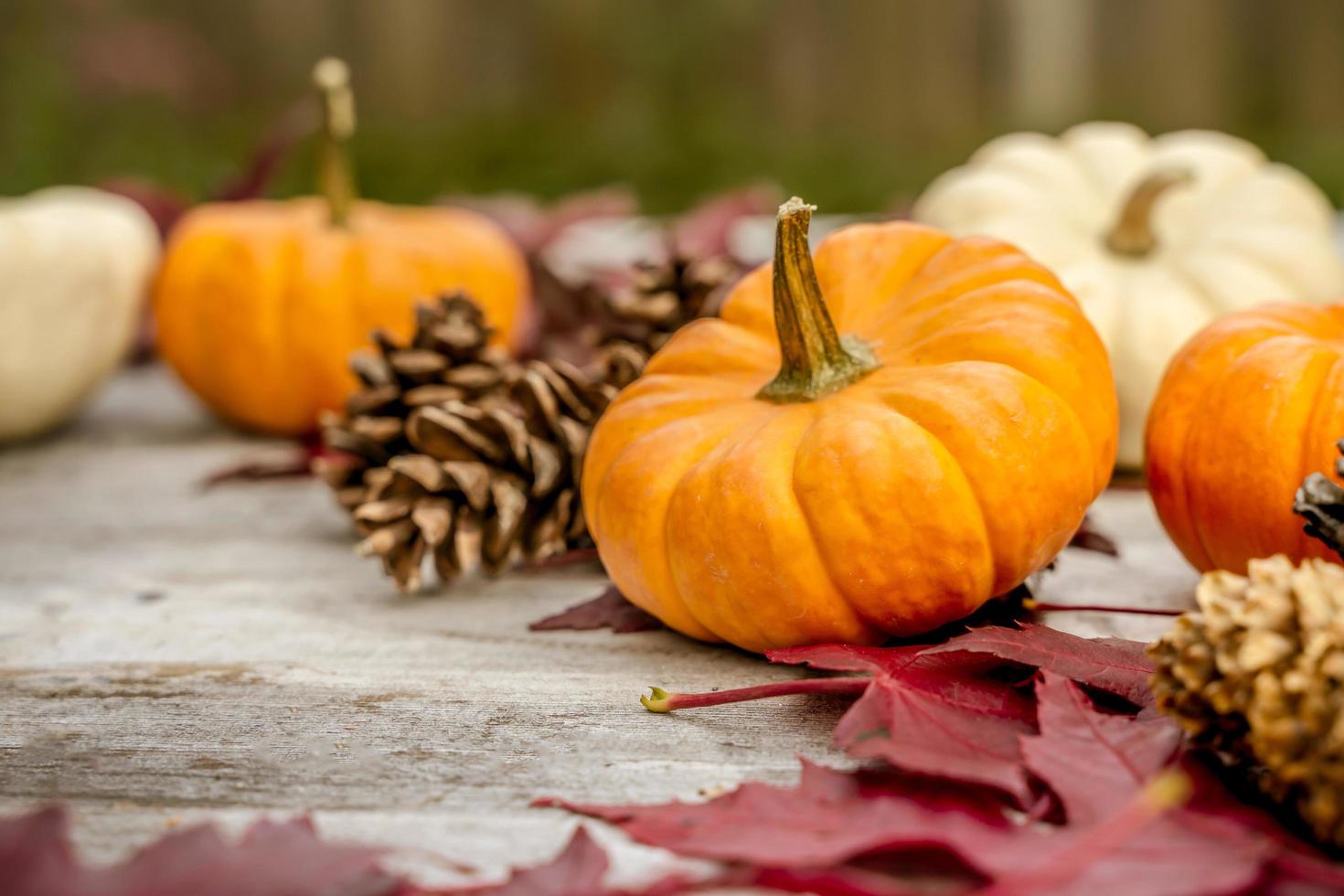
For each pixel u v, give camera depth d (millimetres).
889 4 1171
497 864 345
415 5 1176
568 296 628
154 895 321
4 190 893
